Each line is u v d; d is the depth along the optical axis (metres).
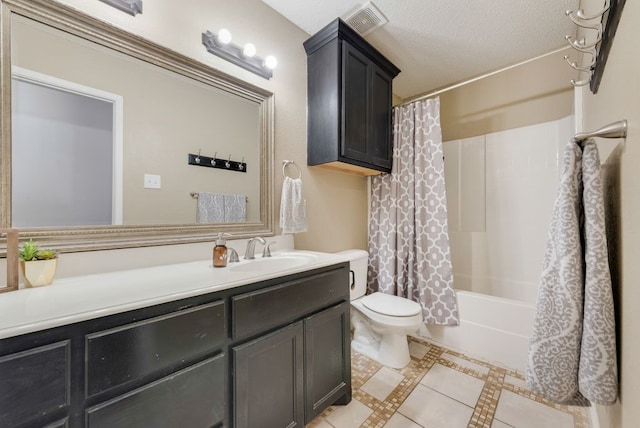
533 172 2.21
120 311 0.70
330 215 2.15
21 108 0.94
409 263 2.20
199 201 1.40
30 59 0.96
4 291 0.80
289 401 1.10
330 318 1.29
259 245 1.62
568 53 2.06
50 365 0.60
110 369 0.67
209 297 0.87
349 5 1.67
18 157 0.93
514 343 1.75
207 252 1.40
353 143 1.83
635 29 0.51
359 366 1.79
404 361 1.78
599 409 1.08
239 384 0.93
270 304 1.04
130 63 1.18
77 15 1.04
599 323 0.67
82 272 1.03
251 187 1.61
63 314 0.64
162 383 0.76
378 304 1.84
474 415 1.35
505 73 2.34
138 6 1.18
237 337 0.93
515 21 1.76
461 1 1.61
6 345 0.56
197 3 1.39
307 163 1.93
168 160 1.29
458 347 1.98
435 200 2.12
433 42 1.99
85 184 1.06
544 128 2.17
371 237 2.47
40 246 0.95
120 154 1.15
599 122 0.94
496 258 2.38
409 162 2.24
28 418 0.58
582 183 0.74
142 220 1.21
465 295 1.97
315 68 1.86
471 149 2.52
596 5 1.04
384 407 1.41
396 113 2.34
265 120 1.67
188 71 1.35
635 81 0.52
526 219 2.25
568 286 0.73
